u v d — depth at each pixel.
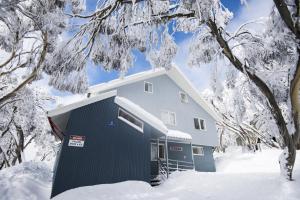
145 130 12.05
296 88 6.96
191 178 11.97
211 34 7.73
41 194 9.26
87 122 10.93
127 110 12.10
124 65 7.31
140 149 11.34
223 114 25.53
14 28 8.52
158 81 19.80
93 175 9.86
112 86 16.86
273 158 17.12
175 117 19.00
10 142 22.56
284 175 6.98
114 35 7.09
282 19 6.77
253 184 7.71
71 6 7.02
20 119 18.02
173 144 17.25
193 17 7.25
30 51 11.07
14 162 24.36
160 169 14.41
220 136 29.36
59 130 12.57
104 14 7.02
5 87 15.77
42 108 19.77
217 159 22.11
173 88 20.56
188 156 17.48
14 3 7.09
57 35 8.40
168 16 7.09
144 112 13.99
